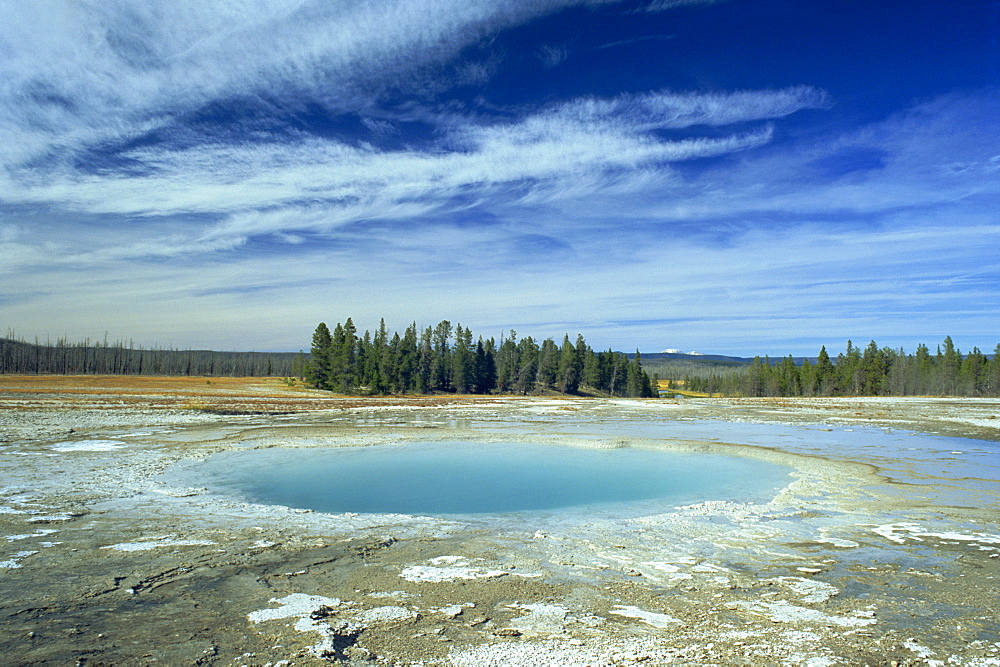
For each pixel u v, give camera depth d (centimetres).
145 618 723
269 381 10394
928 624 730
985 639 686
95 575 880
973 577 910
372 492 1644
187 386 7919
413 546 1073
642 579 897
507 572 925
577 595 825
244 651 634
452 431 3162
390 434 2972
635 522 1284
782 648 657
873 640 681
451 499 1557
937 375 10362
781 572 935
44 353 13088
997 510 1397
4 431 2859
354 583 864
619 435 3130
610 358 11812
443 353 10856
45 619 716
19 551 998
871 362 10456
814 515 1346
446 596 815
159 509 1354
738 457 2344
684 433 3341
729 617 749
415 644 659
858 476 1883
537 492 1655
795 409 5825
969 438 3122
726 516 1338
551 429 3469
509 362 11419
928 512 1377
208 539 1093
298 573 905
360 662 614
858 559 1006
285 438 2756
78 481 1681
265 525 1216
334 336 8675
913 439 3066
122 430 3030
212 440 2664
